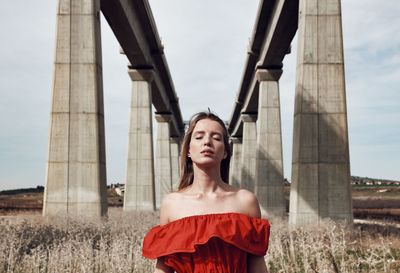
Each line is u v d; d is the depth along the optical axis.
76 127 21.56
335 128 22.41
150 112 43.41
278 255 12.22
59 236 13.95
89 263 9.91
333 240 10.88
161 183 62.50
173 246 2.25
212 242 2.24
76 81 21.75
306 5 22.83
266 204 41.28
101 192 21.52
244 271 2.30
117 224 18.81
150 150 42.81
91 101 21.67
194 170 2.57
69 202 21.16
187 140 2.66
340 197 22.05
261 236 2.33
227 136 2.67
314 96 22.56
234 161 85.19
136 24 34.97
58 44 21.86
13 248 10.84
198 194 2.49
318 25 22.77
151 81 44.66
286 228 18.41
